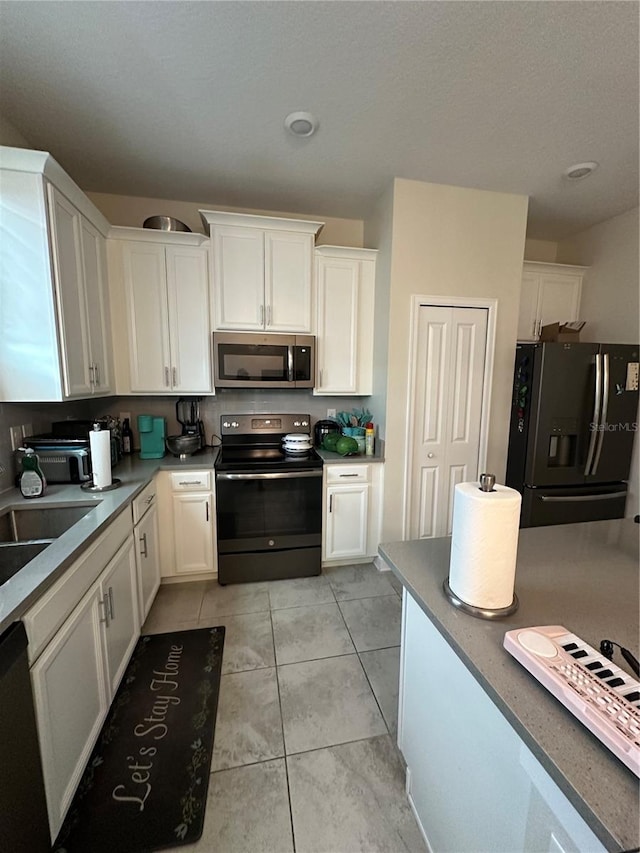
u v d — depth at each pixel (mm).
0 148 1470
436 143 1971
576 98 1637
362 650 1905
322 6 1223
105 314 2254
